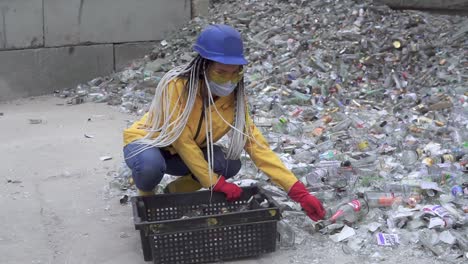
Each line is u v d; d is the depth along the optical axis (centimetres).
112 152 521
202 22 879
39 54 783
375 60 712
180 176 389
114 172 465
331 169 415
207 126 318
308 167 427
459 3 840
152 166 322
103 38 826
